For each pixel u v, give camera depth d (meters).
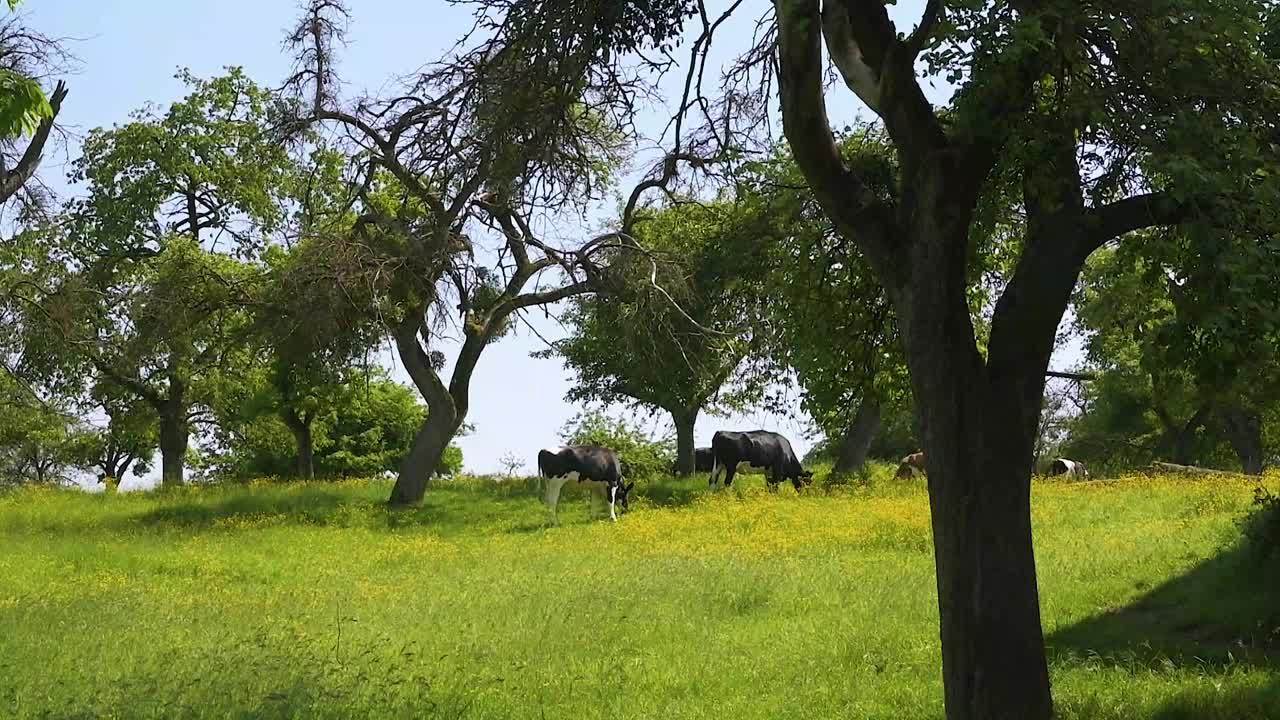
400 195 30.91
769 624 13.95
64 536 26.28
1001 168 9.05
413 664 11.92
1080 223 8.41
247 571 20.42
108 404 45.94
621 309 32.12
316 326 30.25
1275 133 8.33
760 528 24.66
